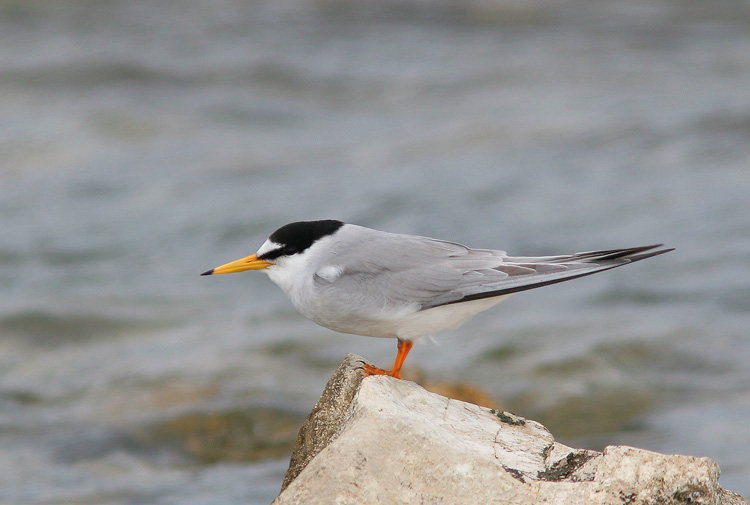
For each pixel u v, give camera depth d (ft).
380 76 90.27
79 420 39.70
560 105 82.79
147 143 76.48
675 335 47.78
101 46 93.61
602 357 45.68
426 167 72.33
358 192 67.92
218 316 51.98
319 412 21.86
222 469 36.01
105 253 59.36
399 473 18.48
